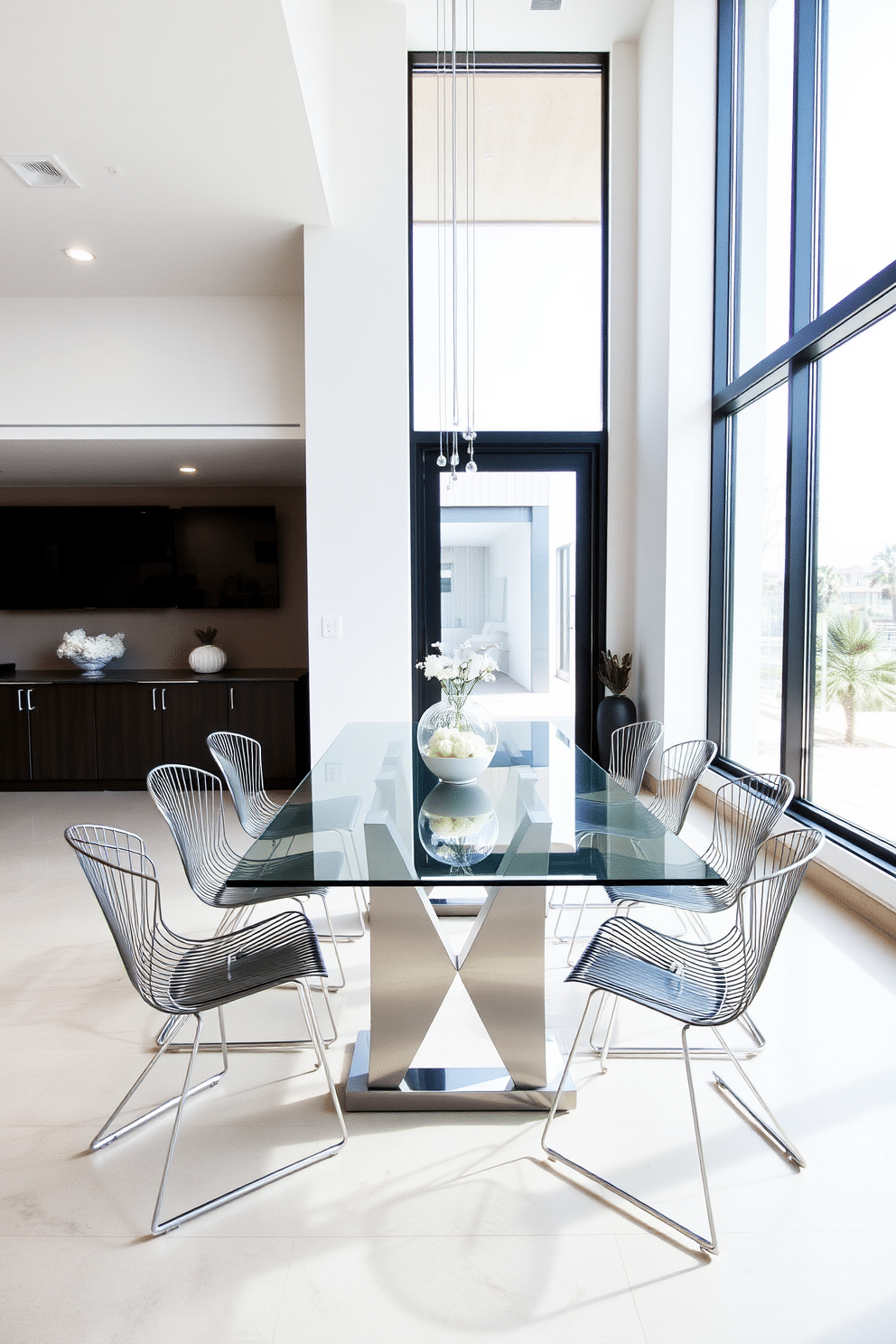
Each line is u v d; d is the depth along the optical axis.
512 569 5.61
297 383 5.14
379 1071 2.15
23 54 2.97
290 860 1.89
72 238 4.43
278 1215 1.75
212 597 6.53
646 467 5.36
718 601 5.02
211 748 3.22
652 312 5.21
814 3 3.71
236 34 2.89
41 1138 2.01
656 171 5.11
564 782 2.69
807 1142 1.97
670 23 4.79
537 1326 1.48
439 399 5.51
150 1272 1.60
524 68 5.47
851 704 3.47
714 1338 1.46
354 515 4.86
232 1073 2.31
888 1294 1.54
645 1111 2.10
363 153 4.71
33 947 3.18
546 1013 2.61
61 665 6.68
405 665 4.92
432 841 2.03
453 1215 1.74
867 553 3.32
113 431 5.12
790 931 3.19
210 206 4.16
